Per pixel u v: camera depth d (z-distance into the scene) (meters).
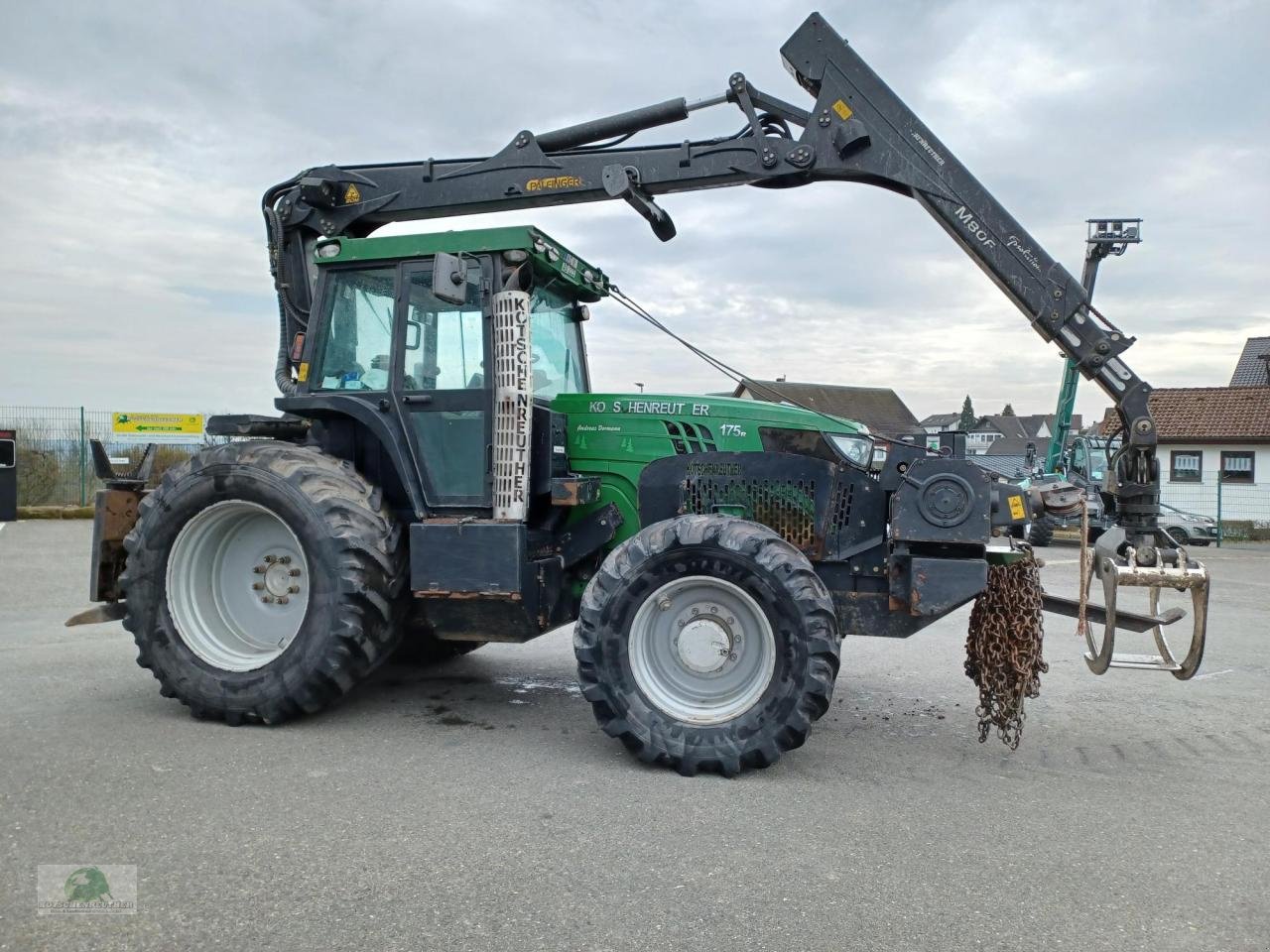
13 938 2.32
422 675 5.60
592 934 2.40
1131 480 4.23
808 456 4.47
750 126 4.96
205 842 2.93
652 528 3.98
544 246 4.55
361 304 4.76
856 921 2.51
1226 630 8.25
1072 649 7.06
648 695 3.90
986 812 3.40
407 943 2.33
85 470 16.70
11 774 3.53
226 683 4.29
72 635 6.62
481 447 4.45
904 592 4.14
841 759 4.07
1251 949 2.40
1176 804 3.54
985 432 68.94
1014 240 4.51
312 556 4.23
